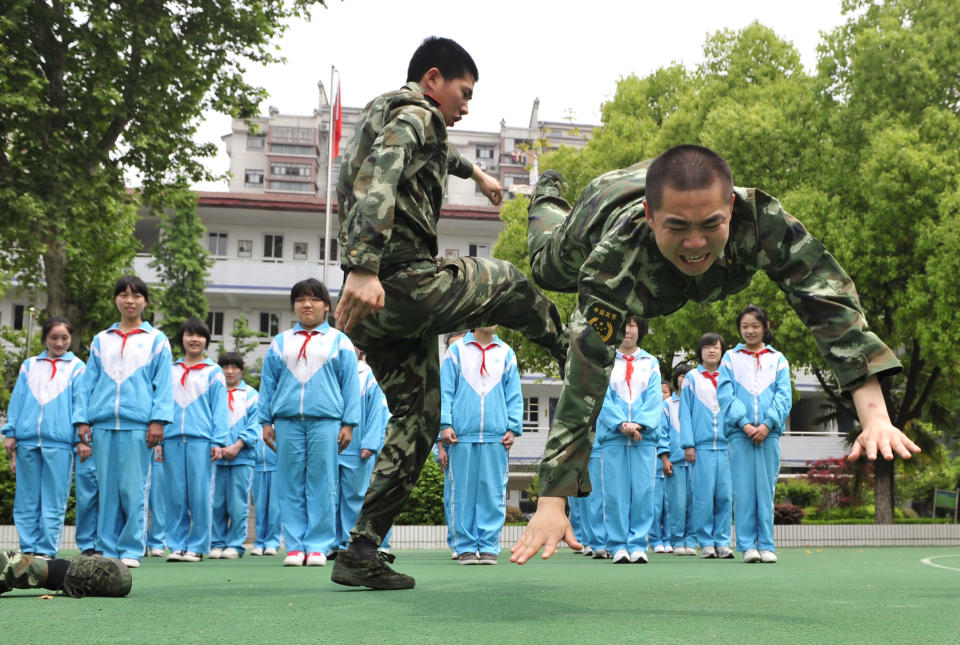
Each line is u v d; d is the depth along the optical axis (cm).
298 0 1716
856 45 1691
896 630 249
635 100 2172
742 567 659
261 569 593
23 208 1498
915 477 2366
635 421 741
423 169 345
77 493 638
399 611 289
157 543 764
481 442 734
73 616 276
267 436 670
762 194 276
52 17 1552
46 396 696
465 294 347
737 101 1941
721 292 289
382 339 358
